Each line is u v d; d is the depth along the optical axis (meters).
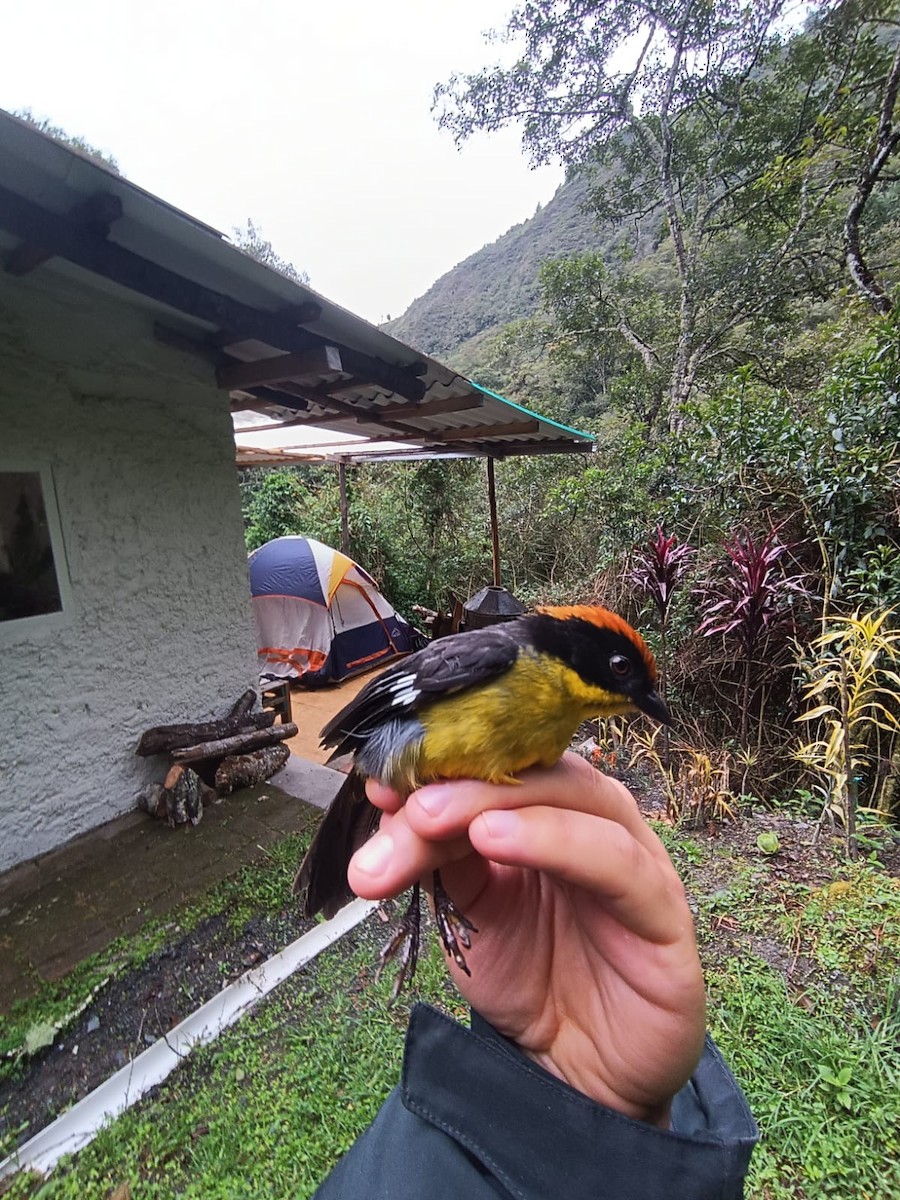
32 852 3.77
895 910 3.33
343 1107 2.41
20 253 3.02
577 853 0.99
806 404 6.36
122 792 4.25
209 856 3.82
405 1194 1.00
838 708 4.38
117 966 2.94
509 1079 1.03
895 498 4.81
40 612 3.76
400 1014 2.84
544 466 13.65
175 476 4.48
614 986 1.10
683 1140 0.94
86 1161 2.23
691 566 6.09
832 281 13.18
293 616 8.41
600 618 1.55
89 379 3.93
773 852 3.97
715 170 14.27
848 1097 2.30
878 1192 2.04
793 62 13.10
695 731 5.54
